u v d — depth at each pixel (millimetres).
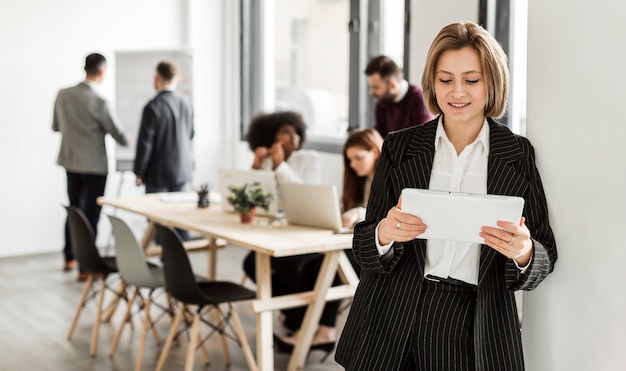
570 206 2275
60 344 5344
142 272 4715
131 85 8125
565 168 2275
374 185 2418
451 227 2086
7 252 8133
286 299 4512
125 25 8562
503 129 2291
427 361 2312
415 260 2322
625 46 2129
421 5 6422
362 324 2365
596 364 2258
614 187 2182
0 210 8078
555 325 2350
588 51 2203
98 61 7273
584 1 2199
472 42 2176
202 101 9125
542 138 2320
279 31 8719
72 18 8258
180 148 7469
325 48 8008
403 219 2123
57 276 7273
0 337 5496
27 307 6250
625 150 2150
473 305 2279
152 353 5137
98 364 4957
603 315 2232
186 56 8242
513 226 2023
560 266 2314
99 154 7340
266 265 4449
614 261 2197
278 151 5531
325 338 5027
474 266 2273
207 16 9047
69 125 7281
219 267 7543
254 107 9117
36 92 8133
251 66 9094
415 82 6508
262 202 4941
